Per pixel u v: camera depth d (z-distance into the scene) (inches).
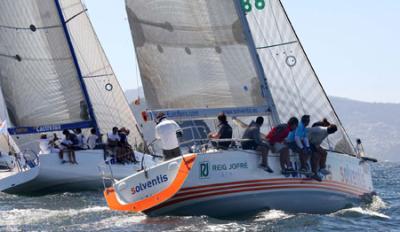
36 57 1978.3
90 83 2178.9
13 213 1353.3
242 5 1233.4
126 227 1131.9
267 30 1285.7
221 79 1230.9
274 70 1293.1
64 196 1731.1
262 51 1286.9
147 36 1246.9
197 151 1204.5
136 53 1258.0
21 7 1958.7
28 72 1975.9
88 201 1590.8
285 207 1218.6
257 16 1279.5
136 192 1182.3
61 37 1993.1
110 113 2192.4
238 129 1252.5
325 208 1285.7
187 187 1124.5
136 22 1248.8
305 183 1230.9
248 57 1230.9
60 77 1994.3
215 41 1229.7
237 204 1160.8
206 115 1229.1
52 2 1988.2
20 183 1775.3
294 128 1203.2
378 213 1341.0
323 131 1240.2
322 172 1255.5
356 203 1375.5
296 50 1296.8
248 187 1163.3
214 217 1174.3
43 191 1812.3
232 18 1227.9
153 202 1151.0
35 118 1984.5
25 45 1968.5
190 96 1240.2
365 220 1252.5
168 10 1234.6
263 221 1164.5
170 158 1204.5
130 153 1868.8
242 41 1230.9
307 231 1115.9
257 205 1181.1
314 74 1310.3
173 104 1244.5
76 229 1147.9
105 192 1229.7
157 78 1250.0
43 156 1769.2
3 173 1909.4
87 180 1815.9
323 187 1266.0
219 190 1141.1
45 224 1210.0
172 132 1200.2
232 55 1229.7
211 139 1168.8
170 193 1127.6
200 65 1234.6
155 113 1252.5
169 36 1237.7
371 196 1439.5
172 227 1105.4
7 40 1955.0
